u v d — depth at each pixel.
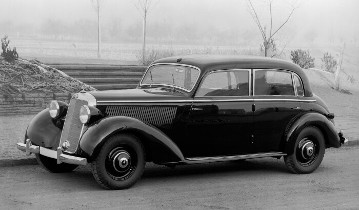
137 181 7.85
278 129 8.52
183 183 7.87
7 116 13.16
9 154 9.02
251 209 6.52
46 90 14.21
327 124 8.74
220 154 8.19
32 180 7.79
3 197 6.80
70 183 7.66
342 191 7.58
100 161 7.12
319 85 23.39
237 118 8.14
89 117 7.15
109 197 6.91
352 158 10.29
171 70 8.30
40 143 7.89
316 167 8.85
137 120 7.33
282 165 9.50
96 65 18.56
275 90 8.52
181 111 7.78
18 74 14.67
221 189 7.55
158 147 7.46
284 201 6.95
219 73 8.05
